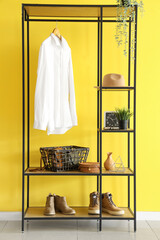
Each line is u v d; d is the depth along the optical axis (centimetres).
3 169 348
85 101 349
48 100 310
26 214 317
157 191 350
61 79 320
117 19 304
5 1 345
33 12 322
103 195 326
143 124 349
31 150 348
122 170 322
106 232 310
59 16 336
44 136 348
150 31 347
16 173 349
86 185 350
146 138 349
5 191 349
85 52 349
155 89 348
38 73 310
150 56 348
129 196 344
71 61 324
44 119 307
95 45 348
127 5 297
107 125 323
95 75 349
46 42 312
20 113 348
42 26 346
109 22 346
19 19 346
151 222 341
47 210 314
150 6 346
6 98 347
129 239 293
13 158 348
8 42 346
